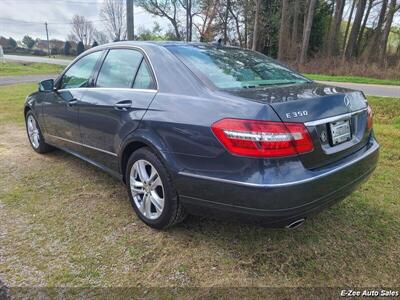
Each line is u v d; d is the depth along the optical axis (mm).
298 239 2693
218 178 2191
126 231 2793
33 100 4547
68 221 2941
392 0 21781
